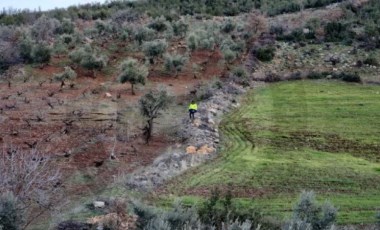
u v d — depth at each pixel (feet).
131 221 52.03
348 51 177.27
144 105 96.68
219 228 41.93
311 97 134.92
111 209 56.44
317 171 82.48
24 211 46.24
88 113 105.70
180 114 112.06
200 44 176.04
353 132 105.70
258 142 98.43
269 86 148.66
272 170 82.43
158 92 109.60
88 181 69.62
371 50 177.06
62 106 110.42
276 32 200.13
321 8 238.27
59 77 136.56
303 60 172.45
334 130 106.93
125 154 83.35
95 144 86.33
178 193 70.44
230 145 96.17
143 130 95.96
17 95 118.93
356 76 152.56
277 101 131.13
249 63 167.22
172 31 192.85
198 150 89.71
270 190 73.26
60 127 94.07
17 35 171.53
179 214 40.24
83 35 184.14
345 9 222.28
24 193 47.93
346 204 68.59
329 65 167.43
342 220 62.85
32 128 92.38
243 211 50.60
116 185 69.36
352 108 124.16
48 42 171.83
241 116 116.88
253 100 132.26
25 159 57.11
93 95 123.54
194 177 78.18
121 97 123.13
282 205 67.00
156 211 42.98
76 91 126.93
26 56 153.07
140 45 175.32
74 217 54.54
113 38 186.39
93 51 162.40
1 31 170.81
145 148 88.02
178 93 132.57
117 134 93.15
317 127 108.99
